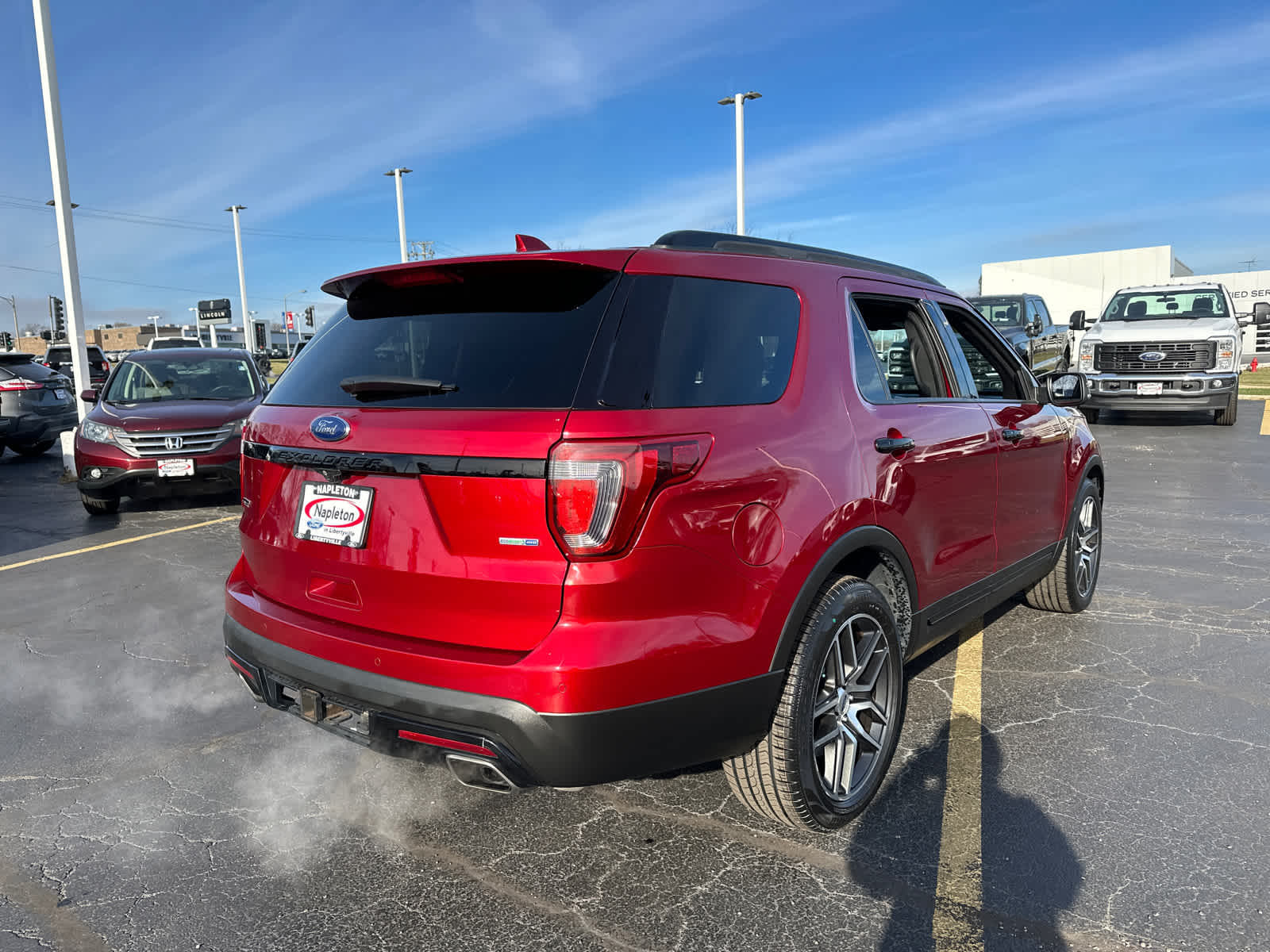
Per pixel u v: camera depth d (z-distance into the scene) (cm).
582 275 239
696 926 236
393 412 237
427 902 249
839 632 271
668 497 218
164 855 274
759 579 240
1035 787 306
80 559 673
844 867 262
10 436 1340
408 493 230
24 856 274
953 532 337
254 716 379
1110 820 283
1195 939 227
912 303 345
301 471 258
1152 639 456
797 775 257
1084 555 490
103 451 820
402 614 235
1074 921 235
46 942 233
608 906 246
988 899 245
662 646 220
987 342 404
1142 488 905
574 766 214
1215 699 378
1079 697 381
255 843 280
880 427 293
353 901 250
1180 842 271
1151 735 345
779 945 228
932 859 265
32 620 516
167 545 715
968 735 347
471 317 248
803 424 263
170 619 516
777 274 280
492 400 224
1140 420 1534
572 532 209
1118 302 1513
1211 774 312
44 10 1120
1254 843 269
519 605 216
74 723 372
